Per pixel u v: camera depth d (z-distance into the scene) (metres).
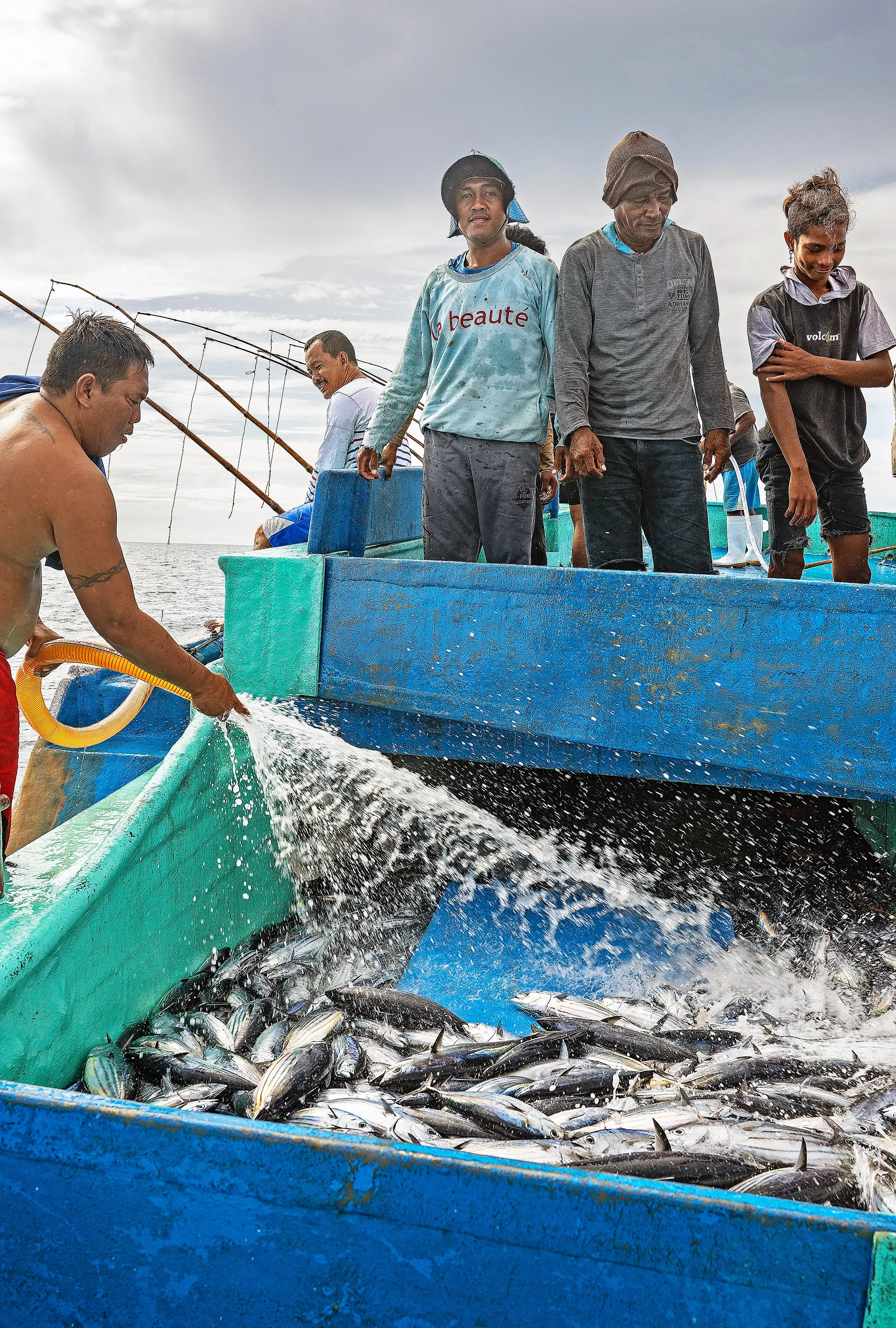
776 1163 2.36
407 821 4.85
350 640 3.67
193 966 3.52
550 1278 1.58
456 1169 1.62
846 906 4.35
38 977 2.54
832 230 4.05
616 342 3.95
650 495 4.09
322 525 3.92
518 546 4.18
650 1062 2.98
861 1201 2.22
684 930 4.14
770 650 2.99
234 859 3.86
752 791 5.14
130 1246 1.71
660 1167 2.30
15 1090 1.78
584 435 3.81
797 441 4.11
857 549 4.43
